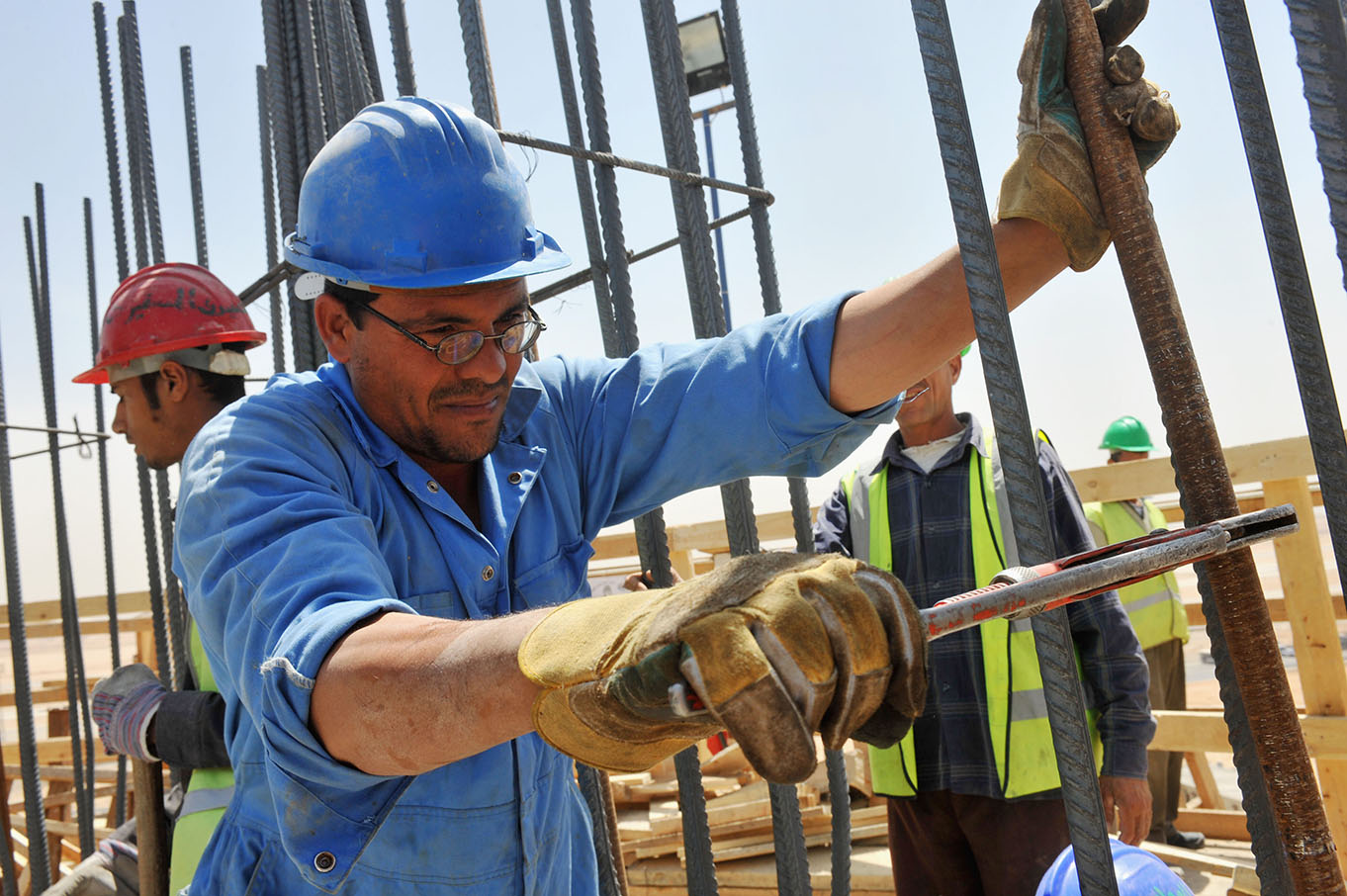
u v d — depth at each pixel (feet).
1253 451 12.50
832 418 5.51
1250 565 3.93
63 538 12.76
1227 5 3.76
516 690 2.96
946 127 3.73
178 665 9.24
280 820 4.17
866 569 2.54
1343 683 12.19
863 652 2.39
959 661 10.21
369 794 4.18
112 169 12.04
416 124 5.18
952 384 11.05
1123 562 3.24
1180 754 16.07
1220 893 12.34
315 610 3.62
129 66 11.02
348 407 5.23
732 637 2.28
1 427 12.42
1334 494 3.68
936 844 10.58
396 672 3.23
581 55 7.36
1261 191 3.76
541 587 5.60
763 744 2.22
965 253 3.73
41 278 12.91
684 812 7.31
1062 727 3.67
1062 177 4.09
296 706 3.44
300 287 5.35
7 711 40.47
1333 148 3.48
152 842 7.30
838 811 7.94
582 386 6.16
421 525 5.19
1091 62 3.93
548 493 5.79
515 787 5.15
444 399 5.10
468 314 5.03
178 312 8.14
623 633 2.58
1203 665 35.50
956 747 10.11
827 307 5.42
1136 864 6.03
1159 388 3.88
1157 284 3.84
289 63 8.16
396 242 5.00
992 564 10.31
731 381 5.68
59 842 17.84
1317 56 3.49
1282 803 3.92
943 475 10.78
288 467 4.45
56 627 19.60
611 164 7.25
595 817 7.04
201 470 4.49
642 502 6.18
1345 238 3.49
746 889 12.69
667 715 2.55
